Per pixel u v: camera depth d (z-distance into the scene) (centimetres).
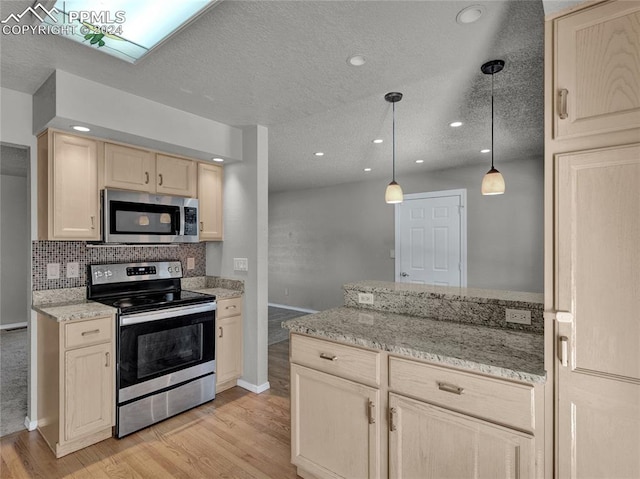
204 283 344
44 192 231
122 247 290
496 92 240
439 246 500
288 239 683
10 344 434
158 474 197
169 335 256
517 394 127
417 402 148
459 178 483
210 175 319
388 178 548
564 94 122
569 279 121
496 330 177
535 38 174
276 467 203
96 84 221
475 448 136
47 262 248
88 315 217
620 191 114
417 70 207
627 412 112
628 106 112
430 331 175
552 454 123
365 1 146
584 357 119
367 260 574
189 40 174
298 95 242
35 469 200
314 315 212
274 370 353
